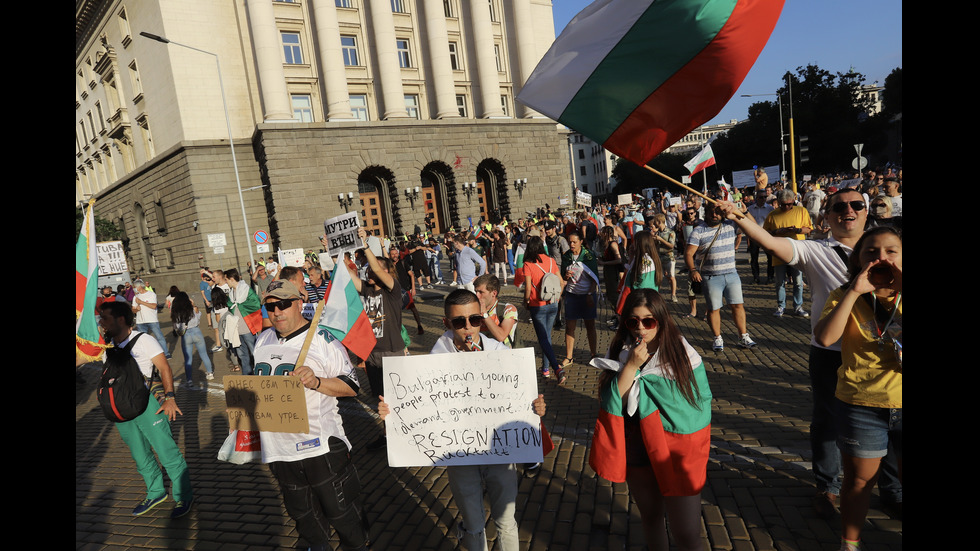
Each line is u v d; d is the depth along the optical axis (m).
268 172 27.36
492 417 2.74
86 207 4.02
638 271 5.78
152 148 33.00
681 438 2.39
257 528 4.09
